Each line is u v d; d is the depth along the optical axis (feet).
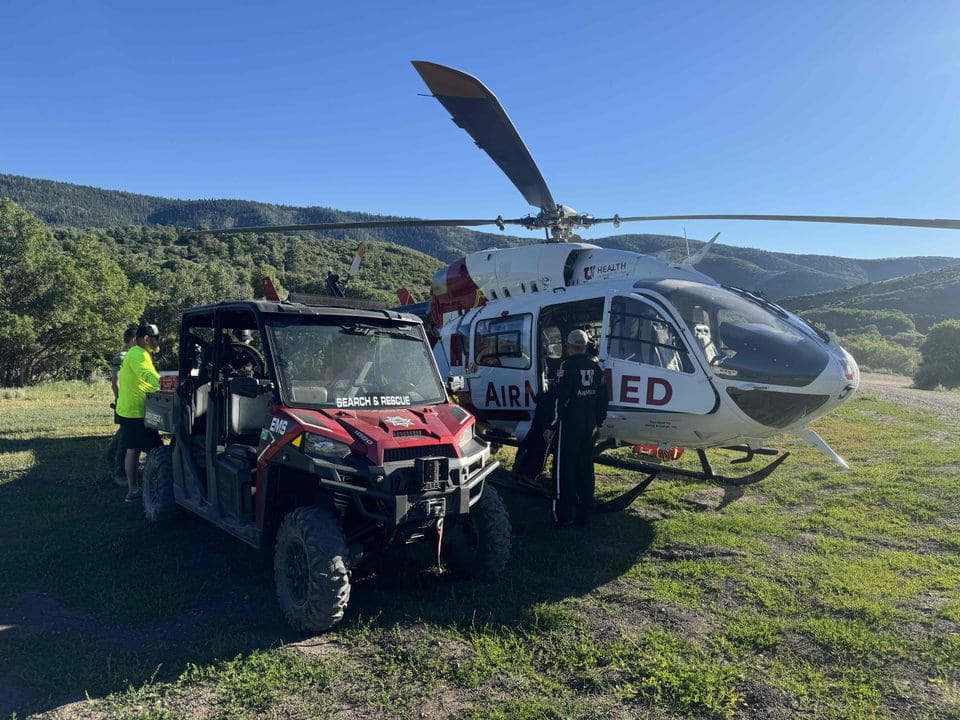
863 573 15.87
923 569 16.07
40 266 104.01
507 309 26.07
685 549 18.19
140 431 22.44
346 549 13.08
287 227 25.08
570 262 25.44
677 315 20.38
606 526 20.44
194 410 18.72
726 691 10.77
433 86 18.20
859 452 31.17
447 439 14.20
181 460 18.70
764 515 21.27
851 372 20.13
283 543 13.55
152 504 19.70
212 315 17.90
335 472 12.87
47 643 12.45
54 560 16.78
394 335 16.78
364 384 15.61
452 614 13.85
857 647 12.17
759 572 16.20
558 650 12.35
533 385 24.53
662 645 12.36
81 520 20.42
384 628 13.23
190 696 10.68
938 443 32.71
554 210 25.50
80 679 11.13
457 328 28.66
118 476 24.26
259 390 14.67
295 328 15.43
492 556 15.46
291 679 11.20
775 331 20.06
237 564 16.71
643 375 20.94
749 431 19.74
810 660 11.92
